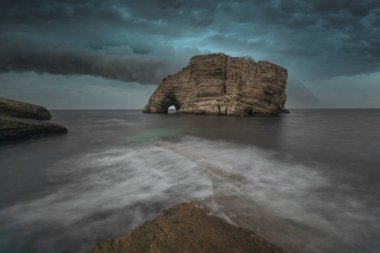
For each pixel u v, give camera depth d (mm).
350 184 8734
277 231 5160
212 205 6449
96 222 6078
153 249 4141
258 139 21516
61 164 12352
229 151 15305
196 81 72062
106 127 35844
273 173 10086
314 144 18641
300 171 10484
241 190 7871
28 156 14625
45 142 20156
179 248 4152
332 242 4875
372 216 6105
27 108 36156
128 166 11617
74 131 29453
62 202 7336
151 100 91750
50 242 5281
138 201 7273
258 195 7414
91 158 13672
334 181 9070
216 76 67312
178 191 8008
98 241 5293
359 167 11312
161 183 8891
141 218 6215
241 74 64938
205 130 29688
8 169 11430
